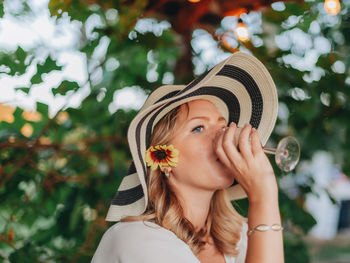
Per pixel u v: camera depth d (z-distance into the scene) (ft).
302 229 7.44
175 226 4.59
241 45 8.11
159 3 7.37
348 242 27.20
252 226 4.09
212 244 5.19
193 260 4.24
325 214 30.09
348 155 7.68
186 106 4.77
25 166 7.64
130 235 4.29
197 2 7.45
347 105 7.46
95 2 6.77
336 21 7.67
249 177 4.15
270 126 5.25
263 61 7.72
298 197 7.95
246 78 5.16
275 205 4.10
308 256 7.41
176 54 6.67
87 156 8.24
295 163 4.58
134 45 6.78
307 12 7.45
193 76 8.08
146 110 4.23
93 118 7.63
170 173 4.73
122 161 8.25
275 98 5.17
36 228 8.16
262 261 3.97
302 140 7.63
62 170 8.16
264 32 7.71
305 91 7.52
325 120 7.55
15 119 7.05
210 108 4.81
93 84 6.74
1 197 7.59
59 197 7.76
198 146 4.63
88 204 7.74
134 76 6.79
